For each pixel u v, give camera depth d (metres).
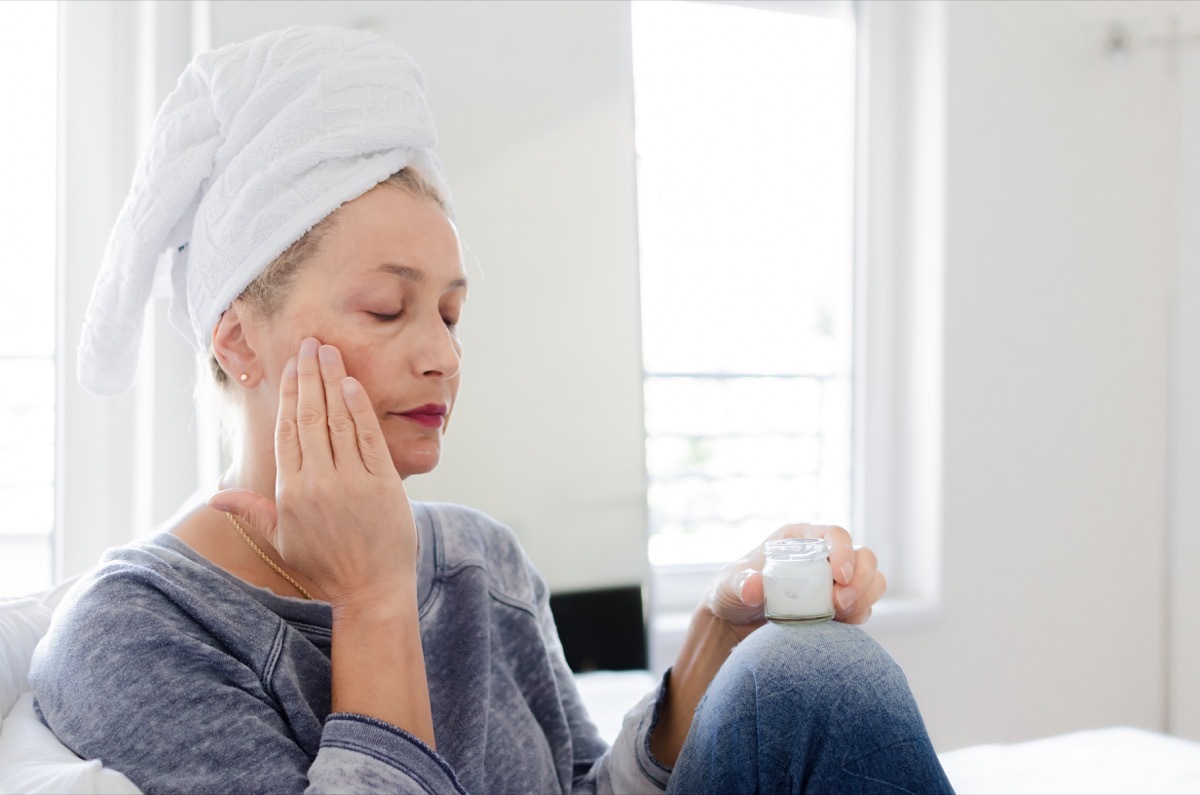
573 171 1.90
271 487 0.87
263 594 0.83
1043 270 2.27
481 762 0.91
